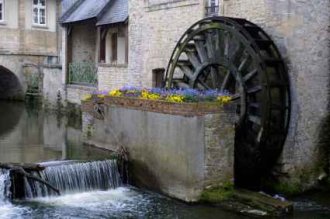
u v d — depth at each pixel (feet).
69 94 67.72
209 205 31.30
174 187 32.53
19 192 31.24
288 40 34.86
